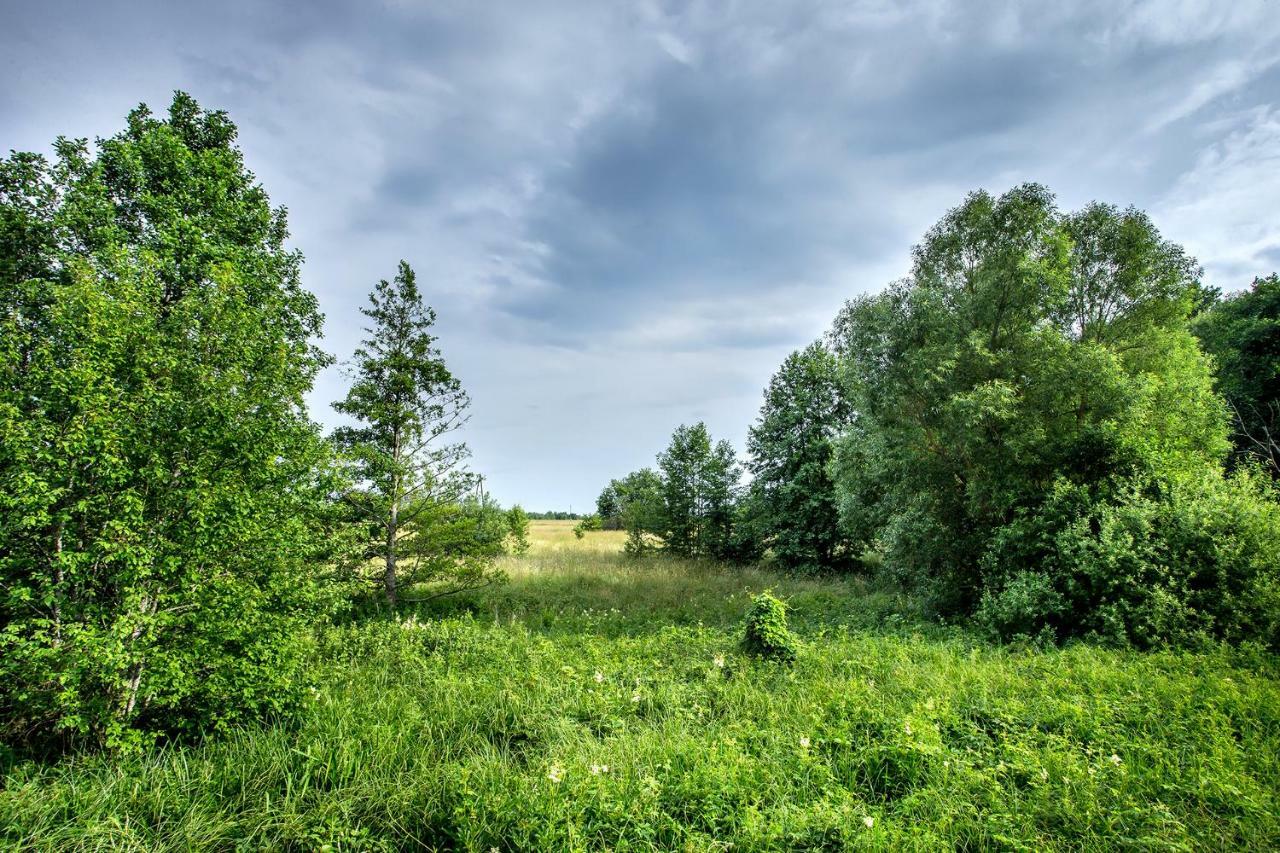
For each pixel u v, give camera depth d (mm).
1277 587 8492
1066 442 12164
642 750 5117
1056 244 14516
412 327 14328
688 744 5164
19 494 4629
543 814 3973
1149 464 11289
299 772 4820
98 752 5188
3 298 7117
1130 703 5930
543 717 6023
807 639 10414
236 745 5371
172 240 8328
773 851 3723
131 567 5191
